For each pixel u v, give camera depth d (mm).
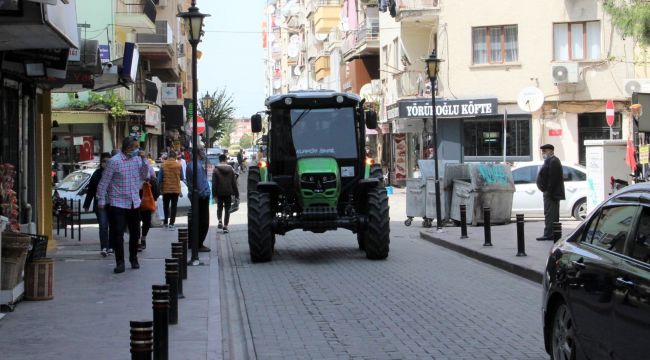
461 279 13156
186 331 8758
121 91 36906
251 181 16469
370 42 46969
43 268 10516
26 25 9938
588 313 6102
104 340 8203
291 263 15312
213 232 21656
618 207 6406
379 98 45938
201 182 16703
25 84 14984
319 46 74062
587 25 34344
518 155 35344
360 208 16156
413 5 37062
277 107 15602
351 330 9211
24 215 14883
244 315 10156
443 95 36250
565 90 34438
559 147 34656
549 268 7102
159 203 22484
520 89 35094
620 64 33844
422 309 10477
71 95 32875
